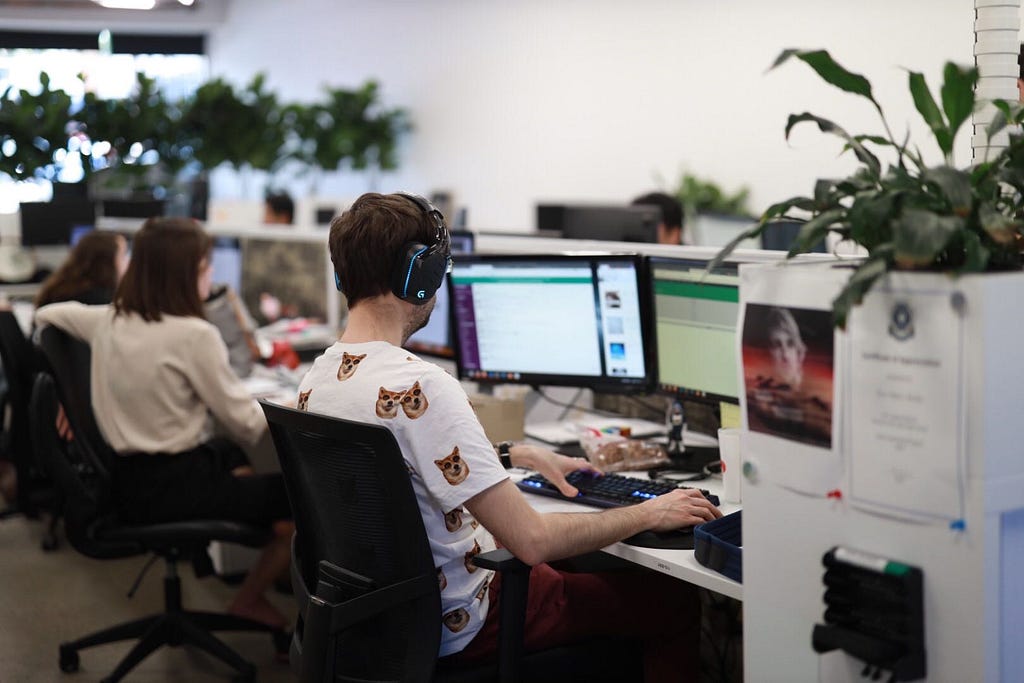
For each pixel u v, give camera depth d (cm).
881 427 118
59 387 248
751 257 205
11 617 307
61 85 575
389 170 848
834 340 122
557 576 173
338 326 384
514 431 234
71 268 307
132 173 611
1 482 385
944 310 111
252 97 723
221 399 252
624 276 215
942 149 125
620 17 646
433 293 163
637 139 644
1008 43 162
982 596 111
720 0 581
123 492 251
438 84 806
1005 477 111
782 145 555
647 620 178
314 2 931
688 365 211
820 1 528
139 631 269
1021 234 122
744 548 138
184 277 253
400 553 154
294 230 412
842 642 122
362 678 162
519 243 285
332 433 151
